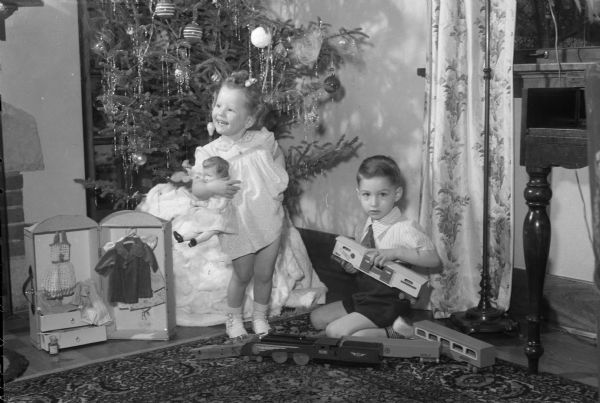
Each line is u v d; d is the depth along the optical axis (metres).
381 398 1.88
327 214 3.39
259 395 1.90
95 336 2.36
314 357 2.10
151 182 3.51
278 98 2.79
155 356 2.23
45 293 2.29
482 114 2.54
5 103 2.84
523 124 2.03
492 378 2.01
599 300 1.48
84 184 2.95
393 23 2.96
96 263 2.39
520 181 2.65
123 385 1.99
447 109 2.53
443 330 2.19
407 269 2.25
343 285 3.09
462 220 2.60
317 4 3.29
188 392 1.93
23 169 2.91
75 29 3.03
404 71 2.94
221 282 2.59
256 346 2.14
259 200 2.35
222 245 2.36
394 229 2.33
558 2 2.31
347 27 3.16
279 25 2.98
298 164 3.04
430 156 2.59
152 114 3.09
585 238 2.47
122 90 3.17
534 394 1.89
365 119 3.14
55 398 1.90
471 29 2.49
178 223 2.67
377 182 2.29
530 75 2.12
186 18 2.97
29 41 2.90
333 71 3.00
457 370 2.07
